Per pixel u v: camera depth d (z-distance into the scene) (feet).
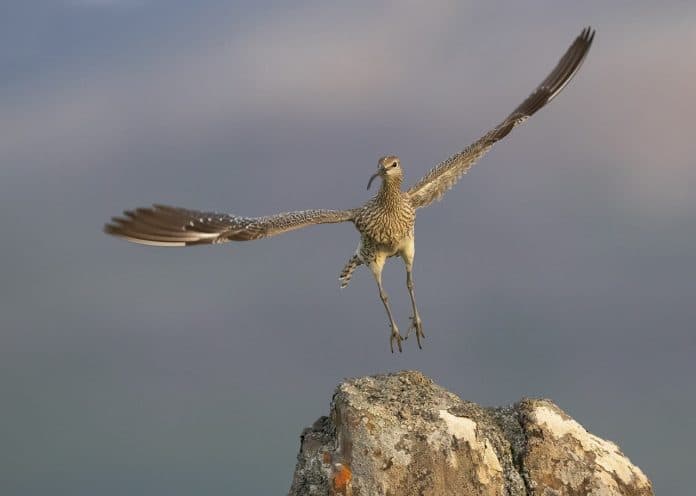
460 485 45.80
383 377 49.37
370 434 45.93
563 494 47.01
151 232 41.04
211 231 43.24
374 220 55.16
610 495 46.93
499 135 58.49
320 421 49.47
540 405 49.42
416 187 57.06
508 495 46.57
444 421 46.85
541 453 47.67
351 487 45.37
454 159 58.03
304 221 49.24
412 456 45.80
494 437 47.85
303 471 46.88
